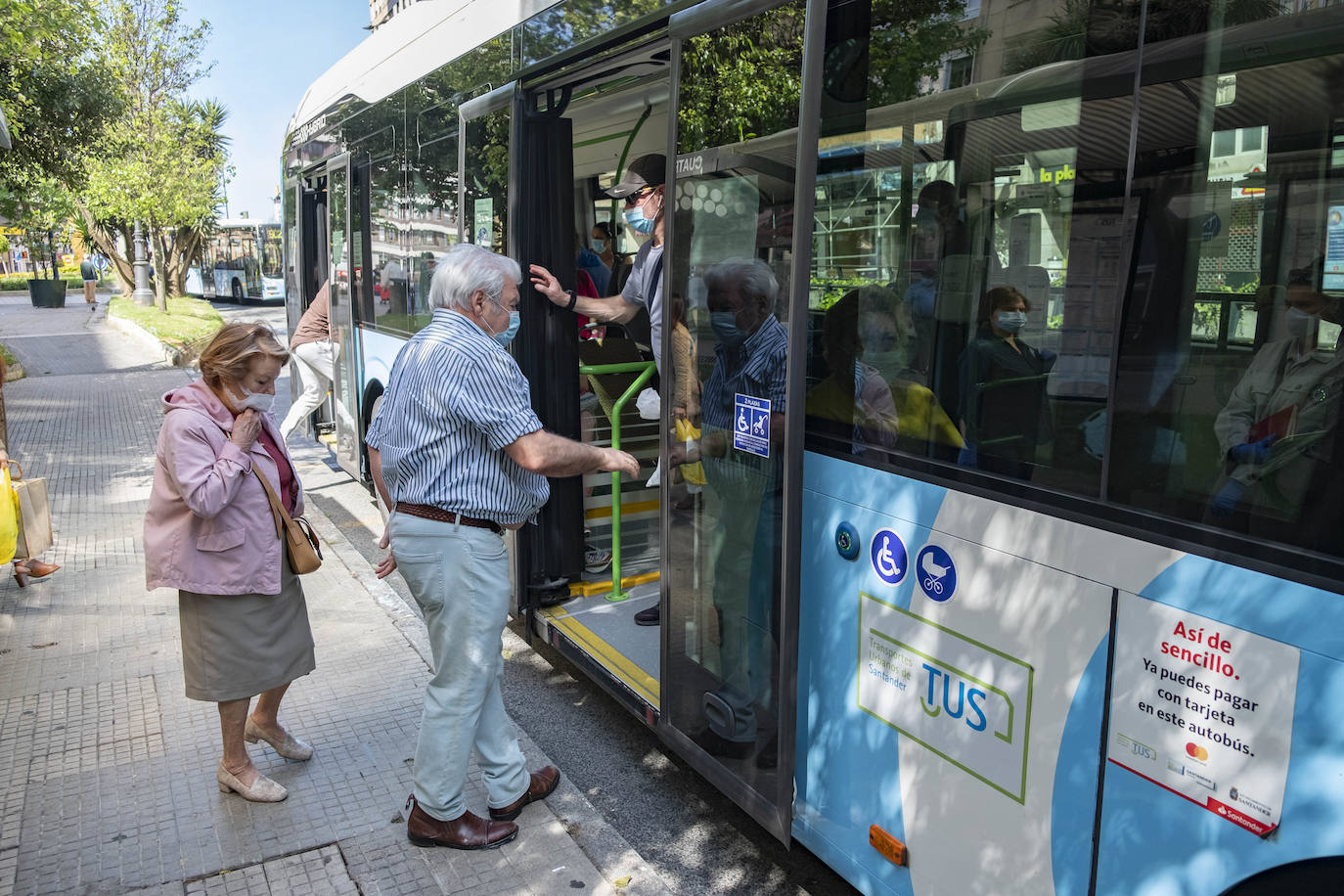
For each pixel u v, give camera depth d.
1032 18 2.01
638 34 3.48
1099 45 1.89
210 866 3.17
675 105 3.14
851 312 2.50
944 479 2.25
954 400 2.21
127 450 10.07
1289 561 1.60
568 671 4.85
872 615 2.50
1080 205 1.93
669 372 3.26
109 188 23.16
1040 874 2.07
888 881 2.51
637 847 3.39
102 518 7.43
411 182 6.07
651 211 4.37
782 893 3.13
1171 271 1.78
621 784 3.80
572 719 4.35
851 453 2.54
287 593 3.46
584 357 5.24
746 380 2.88
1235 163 1.69
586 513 5.11
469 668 3.09
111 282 52.59
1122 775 1.88
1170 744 1.79
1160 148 1.79
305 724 4.14
